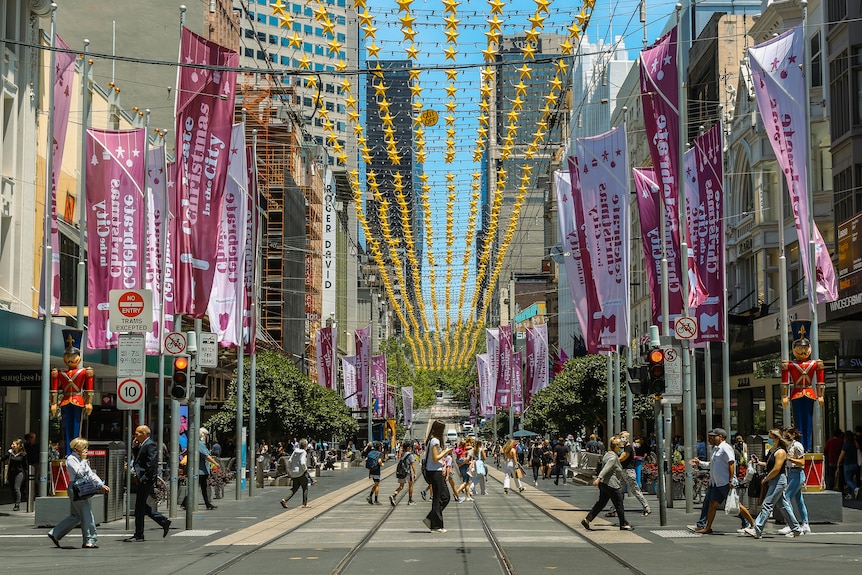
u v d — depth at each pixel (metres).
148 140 31.36
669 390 24.00
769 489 20.38
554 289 124.38
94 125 46.72
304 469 31.36
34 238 39.22
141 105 67.19
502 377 75.62
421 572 15.13
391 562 16.48
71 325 44.06
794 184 25.56
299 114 98.25
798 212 25.53
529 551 18.06
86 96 28.27
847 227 29.14
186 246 25.95
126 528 22.84
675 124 26.45
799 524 22.16
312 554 17.80
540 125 31.61
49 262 25.88
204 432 32.56
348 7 23.47
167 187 32.91
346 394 79.88
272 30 104.00
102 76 64.31
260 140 92.50
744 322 44.25
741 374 52.66
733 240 56.12
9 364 34.53
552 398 63.31
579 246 32.72
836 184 39.88
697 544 19.09
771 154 50.81
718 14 64.62
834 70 39.88
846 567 15.41
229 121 26.14
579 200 32.03
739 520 24.59
